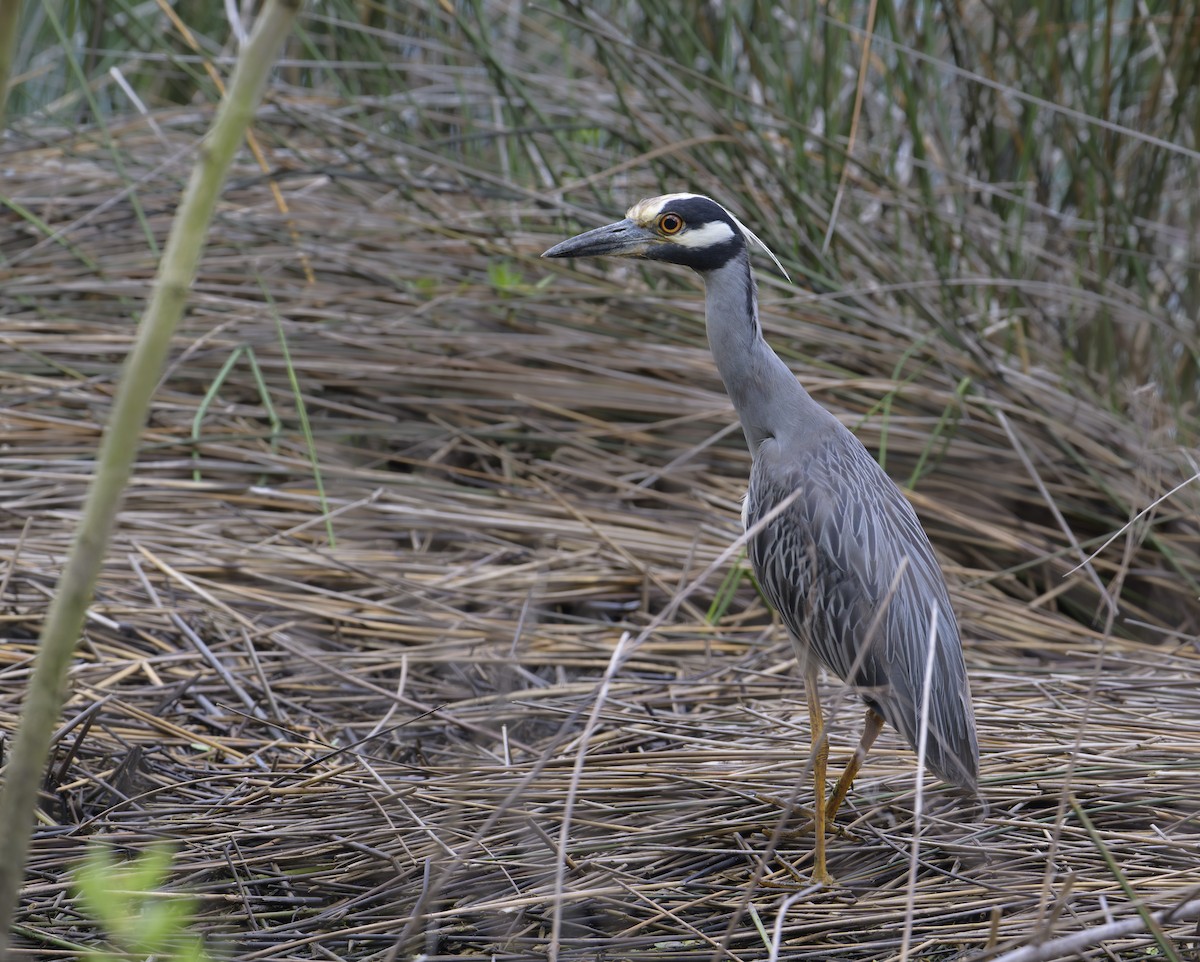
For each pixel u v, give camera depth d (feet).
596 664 30.42
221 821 22.74
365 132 43.52
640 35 49.60
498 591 32.45
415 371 38.42
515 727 27.96
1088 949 19.33
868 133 50.90
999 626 32.83
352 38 50.57
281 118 47.26
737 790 24.26
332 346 38.99
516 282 40.50
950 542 36.63
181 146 46.47
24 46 55.72
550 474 37.68
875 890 22.00
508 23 53.01
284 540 33.63
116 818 22.80
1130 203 48.34
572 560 33.76
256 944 19.71
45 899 20.30
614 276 45.96
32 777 12.67
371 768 23.53
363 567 32.60
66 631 12.35
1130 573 35.37
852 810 24.82
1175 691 28.84
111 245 42.06
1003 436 38.27
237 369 38.24
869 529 24.27
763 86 46.42
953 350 40.70
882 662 23.48
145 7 55.11
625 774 24.64
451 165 42.01
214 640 29.71
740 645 31.73
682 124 42.60
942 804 24.71
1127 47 49.47
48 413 36.40
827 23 42.55
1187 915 18.08
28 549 31.19
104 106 55.31
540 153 44.91
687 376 39.83
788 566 24.82
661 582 33.19
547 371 39.27
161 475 35.37
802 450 25.26
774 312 41.75
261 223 42.29
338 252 41.83
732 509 36.32
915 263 46.06
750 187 44.32
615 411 38.93
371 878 21.68
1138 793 23.84
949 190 47.50
